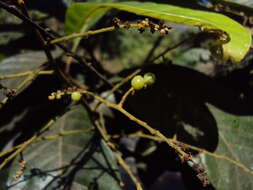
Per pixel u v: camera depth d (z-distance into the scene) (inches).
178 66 7.1
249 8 6.7
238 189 6.1
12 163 6.3
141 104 6.6
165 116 6.6
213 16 4.7
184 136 6.4
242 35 4.7
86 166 6.2
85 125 6.8
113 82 7.3
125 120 8.1
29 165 6.3
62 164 6.2
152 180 8.7
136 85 5.4
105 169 6.1
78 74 8.7
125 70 7.3
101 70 8.6
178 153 5.1
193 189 7.4
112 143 6.7
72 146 6.5
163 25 4.6
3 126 8.2
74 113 7.0
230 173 6.2
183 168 7.6
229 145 6.4
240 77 8.5
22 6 5.2
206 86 6.9
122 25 4.8
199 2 6.7
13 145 7.5
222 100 6.8
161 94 6.7
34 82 8.1
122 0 7.4
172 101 6.7
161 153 8.4
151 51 9.7
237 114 6.7
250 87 8.3
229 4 6.7
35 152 6.5
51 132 6.8
